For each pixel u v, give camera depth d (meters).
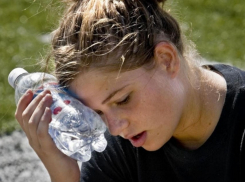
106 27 3.29
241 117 3.54
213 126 3.58
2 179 6.37
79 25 3.37
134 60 3.27
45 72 3.54
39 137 3.45
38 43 9.88
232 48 9.65
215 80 3.65
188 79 3.51
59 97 3.44
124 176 3.90
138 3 3.42
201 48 9.58
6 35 10.22
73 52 3.30
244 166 3.54
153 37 3.37
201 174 3.62
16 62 9.04
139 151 3.75
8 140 7.05
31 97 3.54
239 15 10.98
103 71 3.25
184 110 3.51
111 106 3.35
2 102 7.82
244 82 3.62
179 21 3.89
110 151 3.85
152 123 3.38
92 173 3.90
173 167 3.70
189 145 3.67
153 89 3.33
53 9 3.94
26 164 6.61
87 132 3.41
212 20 10.72
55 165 3.62
